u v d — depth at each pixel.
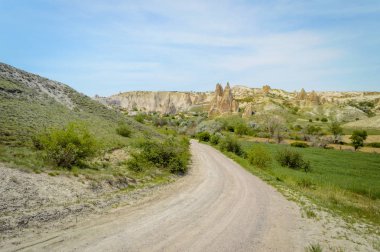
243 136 103.00
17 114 30.86
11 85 44.25
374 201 22.69
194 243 8.38
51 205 10.82
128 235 8.59
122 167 22.52
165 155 26.00
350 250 8.95
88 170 17.56
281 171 35.25
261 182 23.59
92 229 8.88
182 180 22.11
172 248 7.84
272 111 186.50
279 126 102.94
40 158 17.27
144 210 11.97
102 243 7.75
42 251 6.87
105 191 14.73
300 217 12.73
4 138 21.22
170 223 10.23
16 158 15.65
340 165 45.66
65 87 64.75
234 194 17.25
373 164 47.75
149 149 26.75
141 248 7.66
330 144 88.44
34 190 11.70
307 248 8.73
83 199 12.53
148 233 8.94
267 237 9.51
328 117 188.88
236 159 41.28
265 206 14.43
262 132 107.94
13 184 11.49
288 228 10.79
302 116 188.50
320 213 13.91
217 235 9.27
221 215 11.97
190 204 13.75
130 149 32.78
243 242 8.81
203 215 11.77
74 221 9.54
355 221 13.19
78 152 17.89
